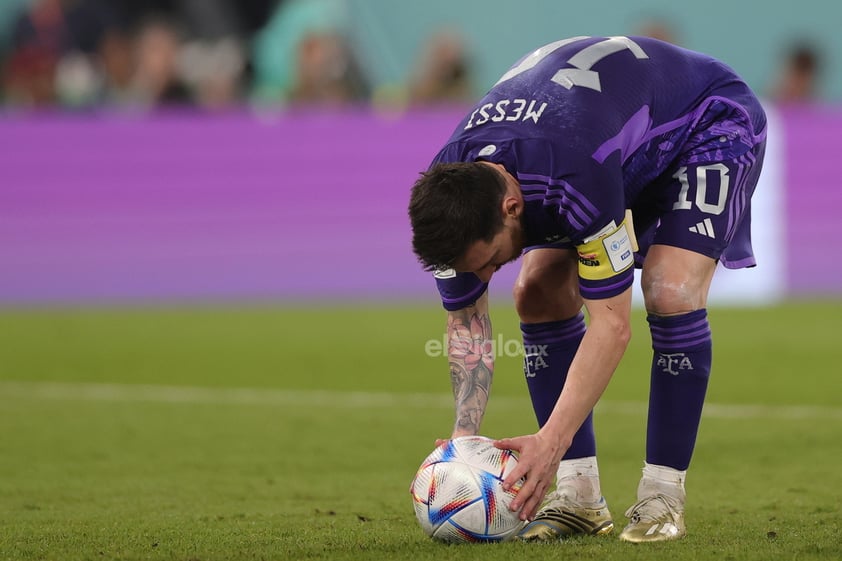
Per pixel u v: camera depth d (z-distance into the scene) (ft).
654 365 42.09
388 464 60.95
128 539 42.24
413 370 95.45
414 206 36.37
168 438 69.41
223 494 53.01
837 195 138.10
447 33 166.09
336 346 108.58
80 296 137.39
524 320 45.34
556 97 38.63
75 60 158.51
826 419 72.33
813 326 116.47
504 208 36.52
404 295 141.28
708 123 42.22
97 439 69.10
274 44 191.93
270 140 139.44
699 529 43.62
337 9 203.31
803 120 137.90
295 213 139.54
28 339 114.62
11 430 72.38
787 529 43.04
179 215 138.31
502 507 39.58
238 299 139.13
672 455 41.96
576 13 212.64
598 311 38.34
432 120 142.41
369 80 204.44
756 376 89.51
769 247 137.28
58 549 40.40
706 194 41.39
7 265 135.95
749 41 213.05
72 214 136.87
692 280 41.04
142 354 105.60
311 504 50.34
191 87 154.81
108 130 137.28
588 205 37.11
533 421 73.10
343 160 140.36
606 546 39.91
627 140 39.42
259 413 77.97
